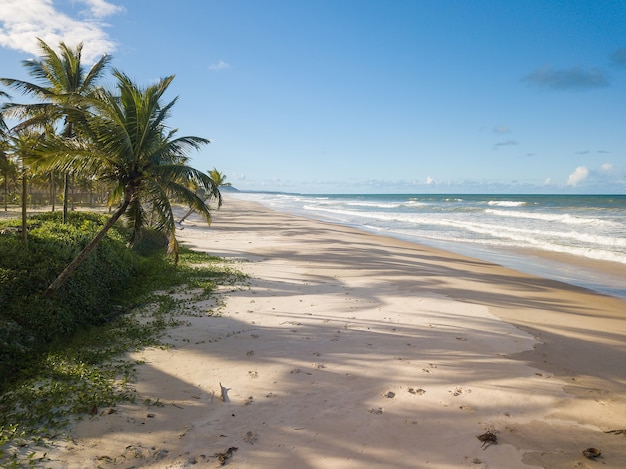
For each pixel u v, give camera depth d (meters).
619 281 16.62
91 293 11.61
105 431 5.58
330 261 20.56
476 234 33.69
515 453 5.18
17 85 16.89
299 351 8.56
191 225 39.50
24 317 9.05
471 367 7.82
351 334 9.66
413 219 49.78
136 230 12.15
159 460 4.98
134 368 7.66
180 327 10.09
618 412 6.21
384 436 5.54
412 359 8.19
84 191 62.22
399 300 12.98
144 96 10.73
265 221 47.50
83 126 10.64
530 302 13.10
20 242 11.80
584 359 8.34
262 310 11.70
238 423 5.82
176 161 13.20
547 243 27.45
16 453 5.05
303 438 5.48
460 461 5.03
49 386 6.87
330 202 122.25
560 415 6.11
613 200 94.44
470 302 12.90
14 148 9.39
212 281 15.38
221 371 7.55
